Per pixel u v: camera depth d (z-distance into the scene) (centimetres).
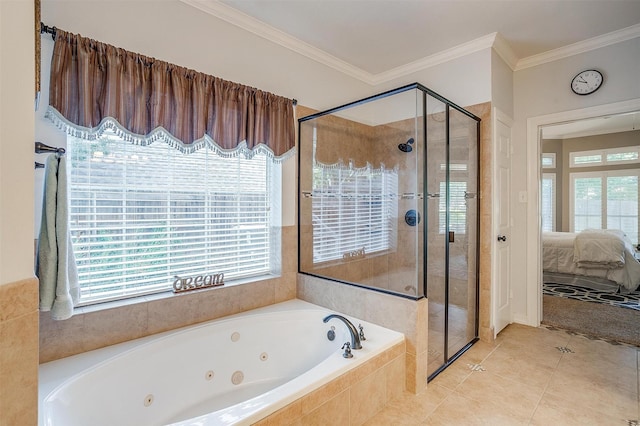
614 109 280
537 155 322
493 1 232
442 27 266
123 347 185
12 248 86
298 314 243
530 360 251
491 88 285
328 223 309
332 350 224
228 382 214
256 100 246
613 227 617
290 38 276
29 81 92
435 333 244
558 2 234
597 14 249
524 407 192
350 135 312
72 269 161
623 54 276
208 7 225
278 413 136
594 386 214
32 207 92
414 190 268
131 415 172
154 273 215
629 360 250
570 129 609
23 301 88
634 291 433
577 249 457
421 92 258
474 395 205
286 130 268
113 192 196
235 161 257
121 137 180
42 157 165
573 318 341
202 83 214
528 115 326
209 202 242
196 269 235
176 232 225
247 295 253
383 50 303
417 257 257
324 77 312
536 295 322
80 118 167
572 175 662
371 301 229
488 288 290
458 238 277
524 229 328
